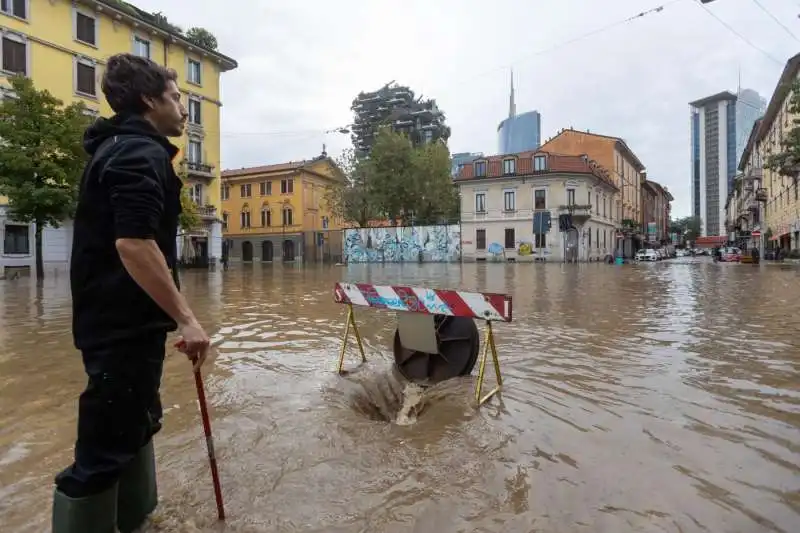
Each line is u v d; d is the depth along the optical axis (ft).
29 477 8.16
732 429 10.11
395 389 14.48
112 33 104.42
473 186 164.96
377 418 12.75
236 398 12.39
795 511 7.07
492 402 12.14
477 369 15.39
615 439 9.67
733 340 19.13
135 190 4.99
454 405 11.94
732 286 45.27
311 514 7.01
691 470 8.32
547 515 6.97
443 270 96.27
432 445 9.48
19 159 58.65
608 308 29.71
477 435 9.96
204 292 43.78
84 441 5.31
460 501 7.38
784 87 69.51
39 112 61.41
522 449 9.27
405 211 163.43
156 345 5.61
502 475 8.22
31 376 14.40
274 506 7.21
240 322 25.11
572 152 194.70
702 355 16.66
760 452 9.00
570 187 155.12
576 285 49.88
